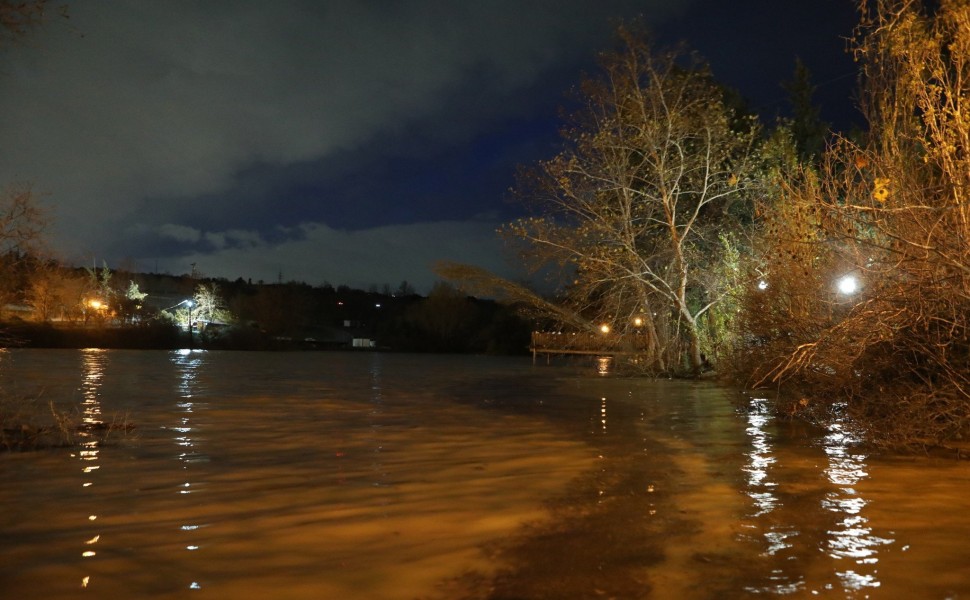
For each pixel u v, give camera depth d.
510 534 6.99
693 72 25.64
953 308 10.66
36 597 5.42
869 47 12.47
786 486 8.95
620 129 25.94
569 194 25.92
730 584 5.62
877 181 10.88
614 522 7.39
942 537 6.75
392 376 32.00
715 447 11.94
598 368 37.03
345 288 118.44
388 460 10.84
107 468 10.16
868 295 11.99
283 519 7.52
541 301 33.38
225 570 5.98
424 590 5.55
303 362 45.78
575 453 11.44
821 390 14.38
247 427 14.44
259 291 84.94
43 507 8.00
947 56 11.70
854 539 6.71
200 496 8.52
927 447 11.51
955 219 10.42
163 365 37.91
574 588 5.58
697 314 27.55
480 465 10.45
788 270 16.06
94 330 60.72
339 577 5.83
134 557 6.32
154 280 104.75
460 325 73.12
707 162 25.31
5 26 9.25
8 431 12.91
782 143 24.58
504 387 25.31
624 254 27.16
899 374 12.47
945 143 10.81
